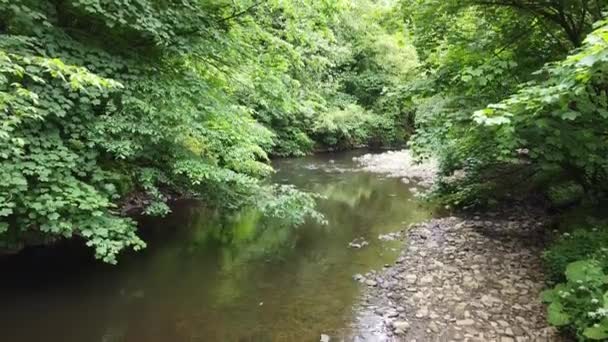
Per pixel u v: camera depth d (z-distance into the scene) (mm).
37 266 6105
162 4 5715
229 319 4984
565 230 6656
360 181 13914
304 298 5566
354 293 5711
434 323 4840
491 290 5555
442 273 6195
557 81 4289
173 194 9320
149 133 5234
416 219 9359
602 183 6836
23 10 4590
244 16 7051
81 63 4902
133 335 4586
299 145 20234
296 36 7570
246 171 9055
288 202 7473
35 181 4555
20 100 3898
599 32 3109
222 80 7195
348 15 22188
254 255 7191
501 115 4449
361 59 24953
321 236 8242
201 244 7648
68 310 5082
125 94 5211
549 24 7168
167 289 5766
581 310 4102
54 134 4750
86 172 5137
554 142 4863
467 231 8062
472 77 6227
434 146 7734
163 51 5992
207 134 6410
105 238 4730
